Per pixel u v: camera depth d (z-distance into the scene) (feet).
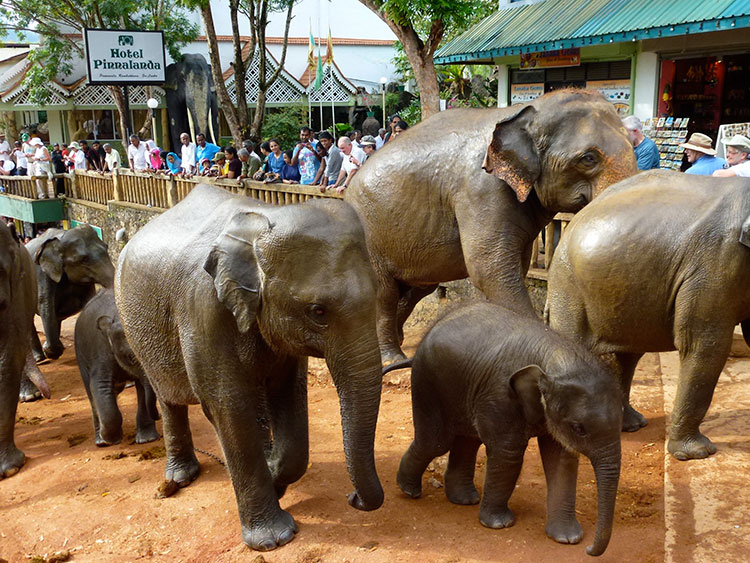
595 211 16.42
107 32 63.36
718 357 15.35
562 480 13.29
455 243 19.95
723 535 12.90
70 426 23.41
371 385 12.12
